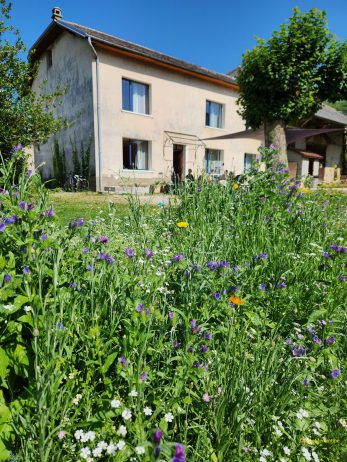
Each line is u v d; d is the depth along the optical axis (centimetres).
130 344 125
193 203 345
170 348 138
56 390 109
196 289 168
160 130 1553
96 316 132
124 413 102
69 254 165
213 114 1816
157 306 158
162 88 1541
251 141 1995
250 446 117
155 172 1548
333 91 1004
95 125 1347
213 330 162
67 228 197
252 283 204
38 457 99
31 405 112
